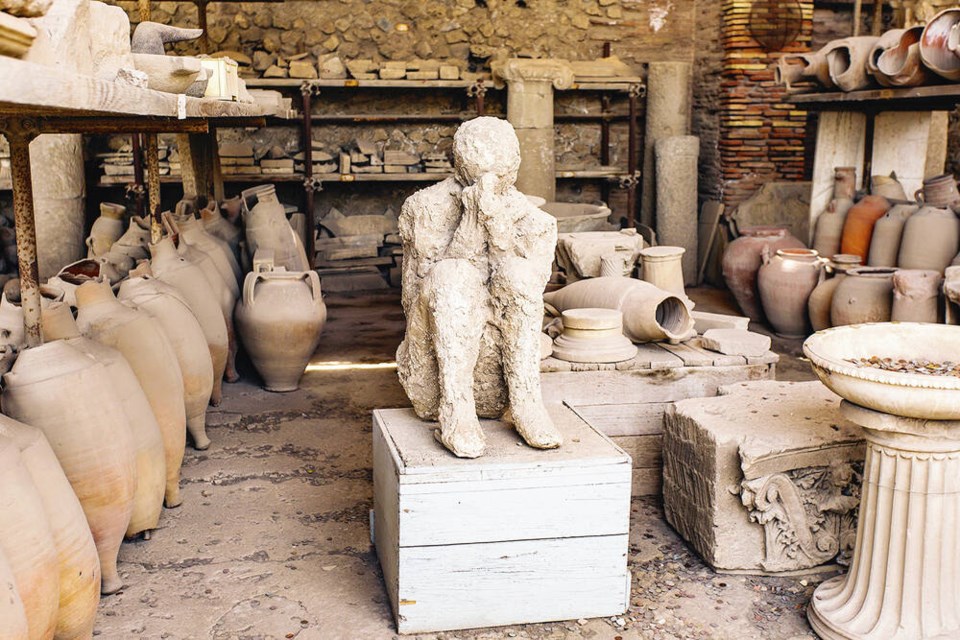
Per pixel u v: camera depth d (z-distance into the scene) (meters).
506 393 2.81
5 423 2.16
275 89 8.00
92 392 2.54
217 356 4.43
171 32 3.20
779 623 2.65
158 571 2.89
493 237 2.61
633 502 3.48
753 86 7.92
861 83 5.73
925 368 2.61
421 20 8.20
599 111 8.62
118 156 7.39
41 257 6.28
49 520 2.14
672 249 4.48
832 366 2.42
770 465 2.81
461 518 2.51
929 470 2.39
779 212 7.78
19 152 2.55
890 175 6.45
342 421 4.37
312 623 2.62
